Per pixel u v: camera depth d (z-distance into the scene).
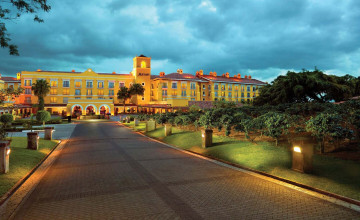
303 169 7.26
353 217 4.68
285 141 11.48
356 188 5.80
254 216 4.75
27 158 9.72
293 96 28.94
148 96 69.81
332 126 8.48
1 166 7.35
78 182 7.11
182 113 26.38
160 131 20.34
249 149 10.56
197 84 74.00
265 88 34.06
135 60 69.50
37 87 47.25
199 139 14.43
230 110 17.67
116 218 4.69
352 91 30.39
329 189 5.99
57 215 4.86
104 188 6.52
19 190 6.51
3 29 8.30
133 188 6.51
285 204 5.34
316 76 27.42
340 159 8.05
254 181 7.12
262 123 11.23
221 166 9.13
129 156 11.21
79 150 13.21
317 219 4.61
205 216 4.75
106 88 67.25
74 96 64.44
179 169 8.65
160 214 4.86
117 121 42.41
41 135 19.88
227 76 84.44
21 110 57.28
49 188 6.61
